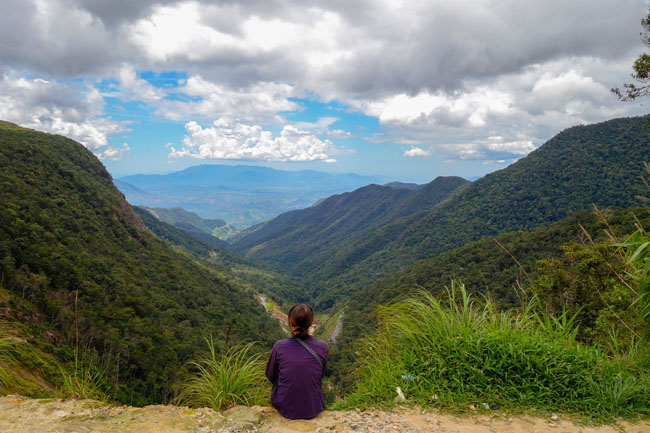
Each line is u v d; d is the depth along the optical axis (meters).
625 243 3.06
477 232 152.12
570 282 11.55
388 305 4.26
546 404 2.96
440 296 4.14
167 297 66.19
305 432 2.63
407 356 3.63
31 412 2.89
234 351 3.65
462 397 3.07
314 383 2.99
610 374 3.23
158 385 32.12
